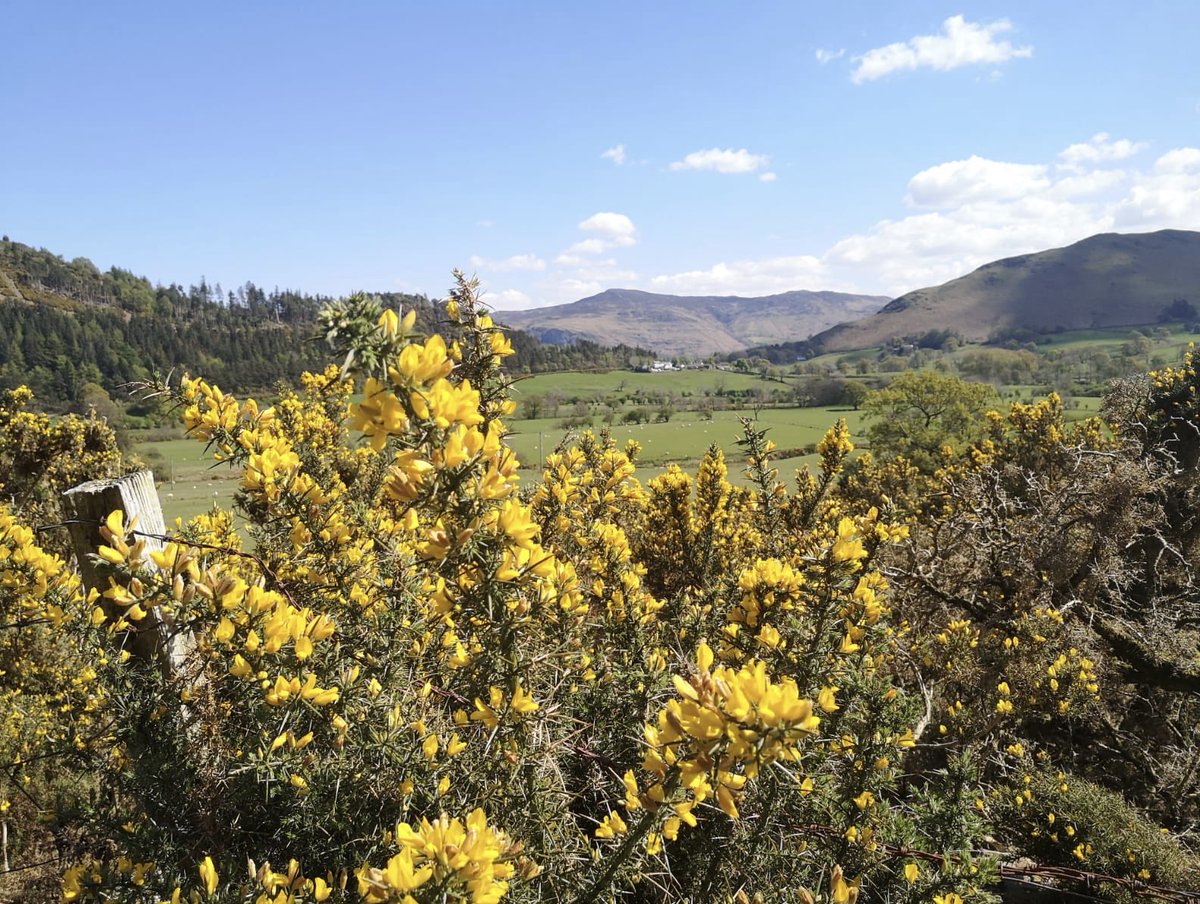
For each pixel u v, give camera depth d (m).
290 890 1.54
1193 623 5.20
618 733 2.18
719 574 4.85
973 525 5.57
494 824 1.70
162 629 2.14
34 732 3.00
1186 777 4.02
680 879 1.99
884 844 2.08
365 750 1.77
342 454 4.34
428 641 2.27
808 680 2.20
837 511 6.00
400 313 1.27
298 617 1.72
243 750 1.82
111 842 2.14
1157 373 7.86
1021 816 3.51
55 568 2.13
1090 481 5.38
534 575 1.49
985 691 4.36
